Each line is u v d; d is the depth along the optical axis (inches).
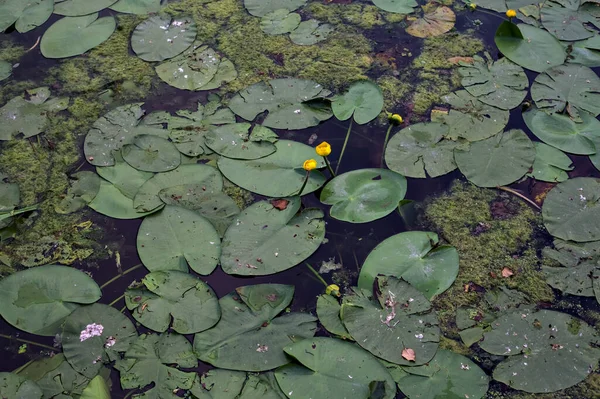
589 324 74.4
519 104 101.4
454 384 66.2
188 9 124.0
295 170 88.2
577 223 84.1
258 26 120.0
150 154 90.8
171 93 105.0
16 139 97.3
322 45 115.4
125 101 103.5
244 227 80.6
